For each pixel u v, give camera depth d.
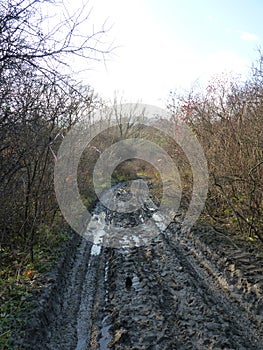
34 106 5.50
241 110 8.73
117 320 4.93
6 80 4.23
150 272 6.77
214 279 6.13
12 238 6.96
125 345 4.29
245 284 5.45
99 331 4.82
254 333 4.36
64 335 4.78
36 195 6.79
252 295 5.12
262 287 5.17
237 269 5.95
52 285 5.68
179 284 6.05
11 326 4.27
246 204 7.56
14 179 5.95
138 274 6.68
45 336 4.49
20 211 7.07
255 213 7.92
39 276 6.01
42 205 7.98
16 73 4.12
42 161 7.38
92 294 6.18
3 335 4.04
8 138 4.86
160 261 7.42
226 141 8.99
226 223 8.92
